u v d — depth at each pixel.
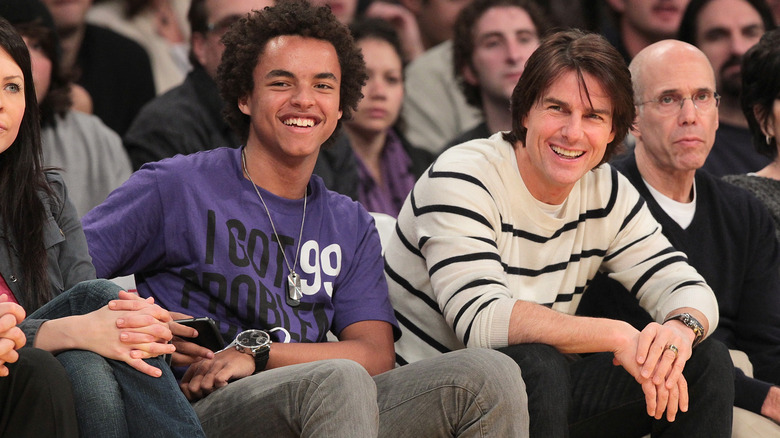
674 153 10.86
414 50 18.00
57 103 13.58
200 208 8.88
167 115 13.34
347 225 9.46
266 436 7.75
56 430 6.89
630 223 10.02
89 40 15.95
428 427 7.96
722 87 15.55
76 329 7.36
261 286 8.86
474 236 9.21
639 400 9.13
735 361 10.50
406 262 9.84
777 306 11.05
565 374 8.48
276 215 9.12
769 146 12.45
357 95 9.64
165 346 7.41
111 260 8.73
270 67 9.00
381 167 15.24
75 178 13.53
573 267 9.91
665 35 17.00
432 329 9.73
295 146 8.95
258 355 8.38
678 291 9.62
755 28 15.90
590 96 9.15
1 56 7.90
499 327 8.65
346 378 7.50
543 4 17.55
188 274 8.83
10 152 8.25
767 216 11.34
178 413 7.32
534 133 9.30
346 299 9.34
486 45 15.85
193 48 13.74
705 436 8.82
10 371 6.88
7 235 8.20
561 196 9.62
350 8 17.53
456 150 9.77
